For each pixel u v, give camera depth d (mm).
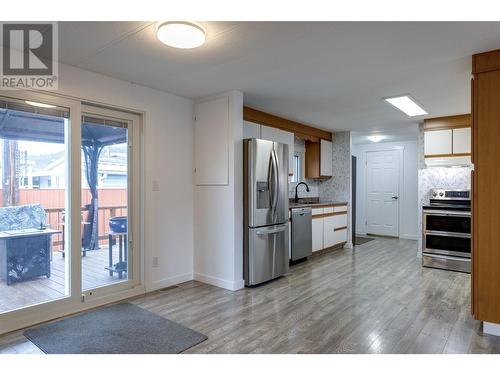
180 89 3574
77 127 2977
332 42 2381
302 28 2174
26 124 2736
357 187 7852
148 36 2320
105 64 2855
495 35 2250
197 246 3959
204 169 3867
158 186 3611
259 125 4512
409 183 7191
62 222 2957
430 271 4387
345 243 6098
